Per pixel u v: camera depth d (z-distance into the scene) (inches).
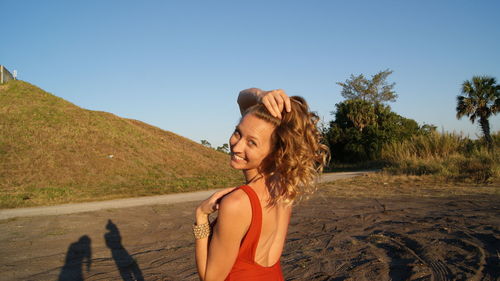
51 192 552.1
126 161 872.3
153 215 339.0
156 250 215.5
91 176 735.7
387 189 455.8
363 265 165.2
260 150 47.0
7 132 874.1
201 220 47.4
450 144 701.3
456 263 160.1
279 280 50.3
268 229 47.9
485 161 555.2
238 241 44.6
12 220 325.7
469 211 287.6
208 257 45.8
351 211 310.3
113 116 1221.7
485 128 883.4
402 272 153.2
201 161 1058.1
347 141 1352.1
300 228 251.8
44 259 202.4
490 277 142.0
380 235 217.6
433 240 199.8
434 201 347.9
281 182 47.4
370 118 1398.9
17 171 691.4
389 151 904.3
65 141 889.5
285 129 46.9
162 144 1104.8
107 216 336.8
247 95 56.2
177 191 582.2
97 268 183.9
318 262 174.2
